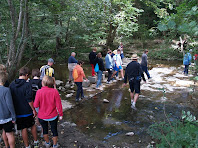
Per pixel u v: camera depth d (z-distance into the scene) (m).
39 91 3.38
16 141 3.93
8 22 6.42
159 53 15.78
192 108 5.71
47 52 14.54
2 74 3.20
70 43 14.80
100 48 17.72
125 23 13.96
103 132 4.41
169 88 7.77
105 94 7.16
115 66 8.96
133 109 5.74
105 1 7.91
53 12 7.12
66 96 6.77
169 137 3.21
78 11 7.02
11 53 6.04
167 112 5.48
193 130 3.19
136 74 5.69
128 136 4.23
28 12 6.60
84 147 3.81
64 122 4.90
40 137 4.11
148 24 22.39
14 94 3.34
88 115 5.33
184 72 10.00
